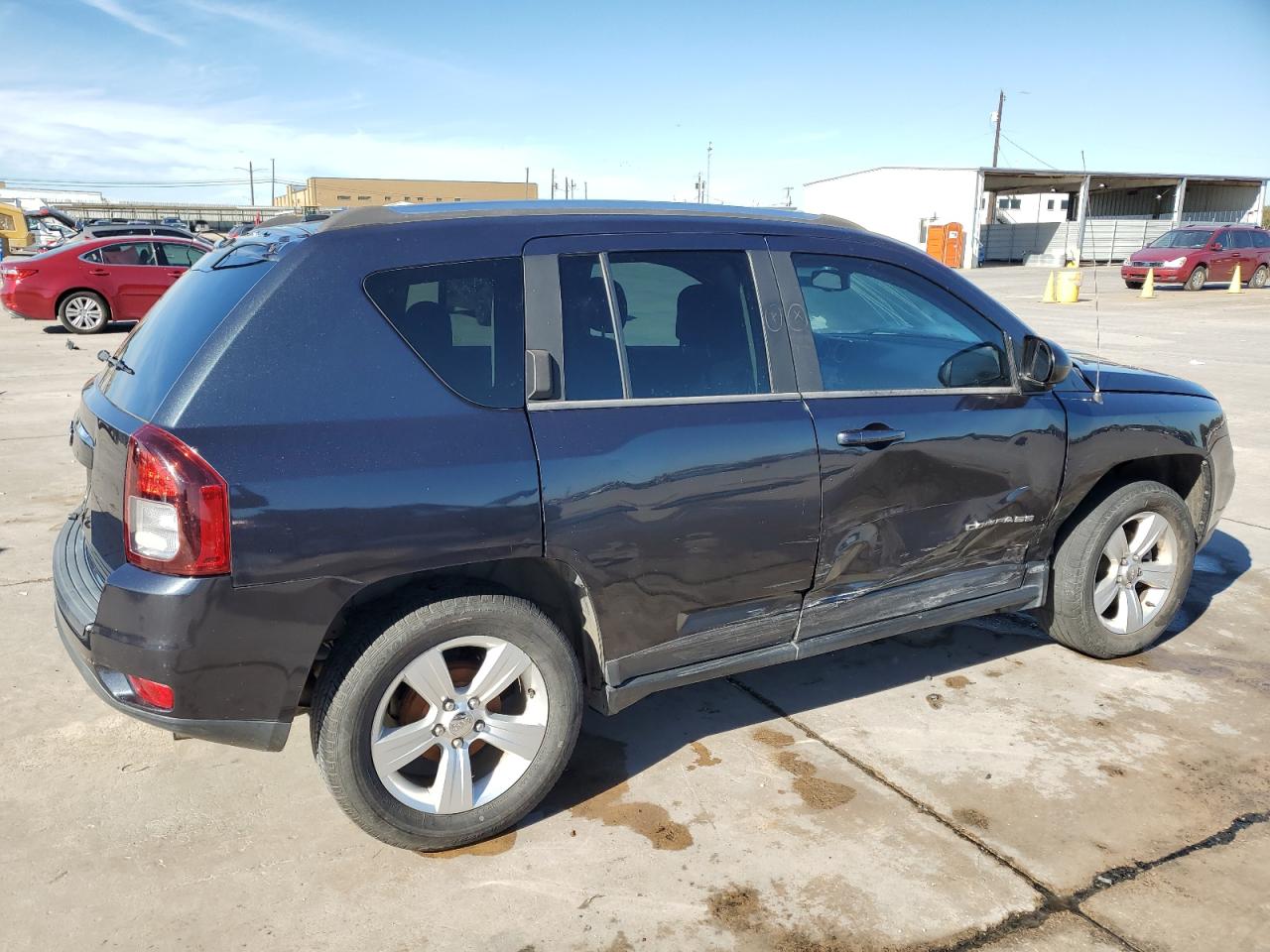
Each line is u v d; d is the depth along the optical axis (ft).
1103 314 65.31
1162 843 9.57
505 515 8.69
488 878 8.98
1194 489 14.51
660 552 9.53
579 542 9.08
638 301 9.77
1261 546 18.72
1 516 19.60
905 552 11.24
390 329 8.66
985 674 13.32
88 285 51.44
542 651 9.21
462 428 8.70
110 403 9.02
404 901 8.64
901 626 11.64
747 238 10.53
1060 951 8.11
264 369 8.21
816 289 10.87
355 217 9.01
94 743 11.21
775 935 8.29
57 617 9.17
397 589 8.93
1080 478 12.45
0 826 9.61
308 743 11.37
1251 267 91.15
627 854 9.34
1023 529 12.25
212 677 8.04
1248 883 8.98
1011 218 188.65
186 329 8.77
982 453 11.49
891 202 168.25
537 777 9.46
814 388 10.57
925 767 10.92
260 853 9.28
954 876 9.04
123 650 7.95
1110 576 13.35
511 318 9.15
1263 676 13.28
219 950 8.03
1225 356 44.47
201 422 7.93
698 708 12.31
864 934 8.30
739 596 10.23
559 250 9.50
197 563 7.79
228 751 11.13
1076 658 13.84
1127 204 184.03
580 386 9.34
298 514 8.00
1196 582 16.85
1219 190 179.01
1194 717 12.12
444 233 9.11
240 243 10.06
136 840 9.43
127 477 7.98
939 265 11.82
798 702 12.48
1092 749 11.33
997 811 10.07
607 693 9.82
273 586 8.01
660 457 9.41
